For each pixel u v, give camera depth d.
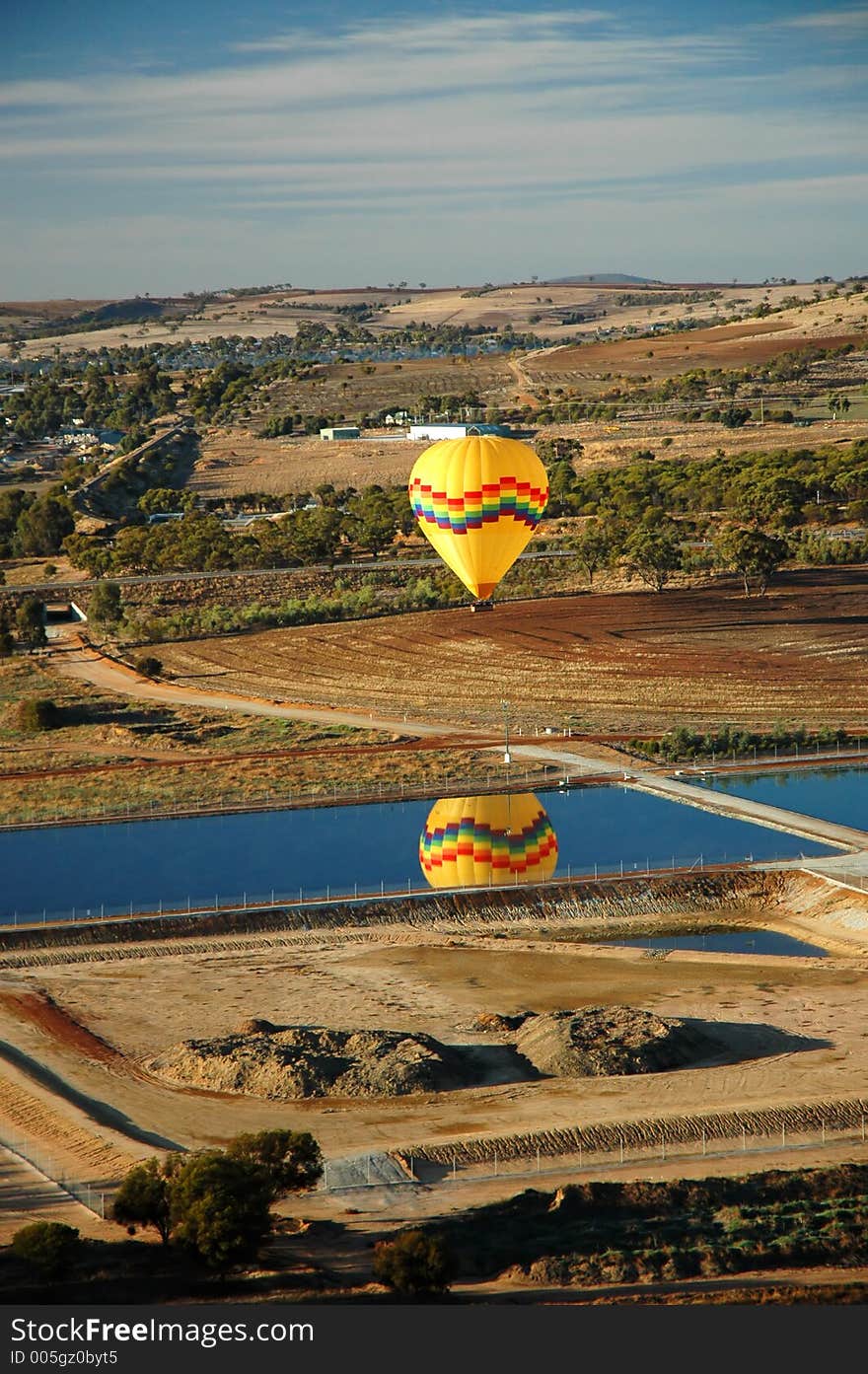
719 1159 58.34
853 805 105.25
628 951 82.69
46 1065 67.25
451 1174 57.25
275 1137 55.22
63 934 83.50
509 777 113.19
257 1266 49.28
